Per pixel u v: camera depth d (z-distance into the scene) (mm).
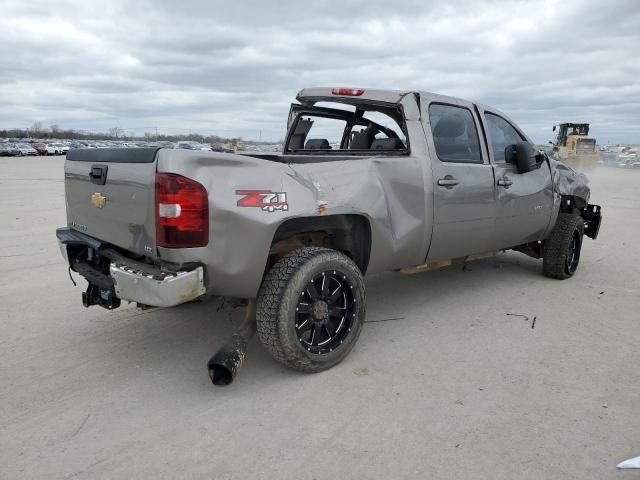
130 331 4043
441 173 4000
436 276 5754
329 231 3725
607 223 10047
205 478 2301
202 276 2824
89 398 3000
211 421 2756
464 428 2689
